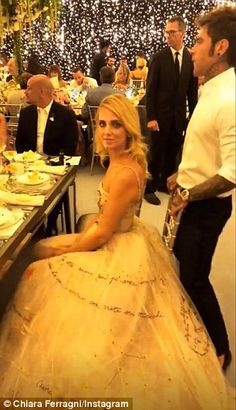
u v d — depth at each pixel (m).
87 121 5.33
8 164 2.53
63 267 1.70
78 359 1.47
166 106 4.12
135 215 1.96
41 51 10.57
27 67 5.96
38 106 3.31
